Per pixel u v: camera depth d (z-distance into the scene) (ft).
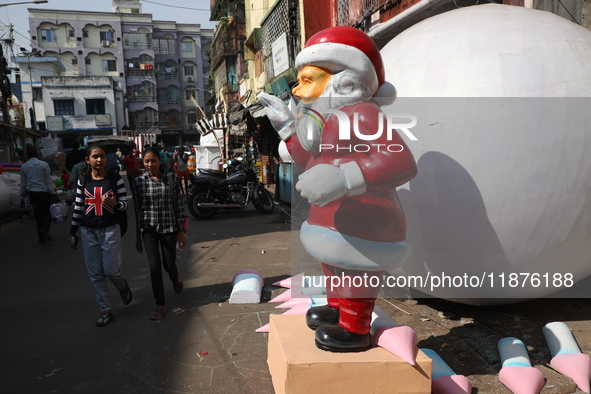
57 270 16.83
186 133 159.43
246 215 28.76
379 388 6.58
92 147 10.96
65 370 9.05
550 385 7.64
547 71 7.92
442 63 8.29
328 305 7.80
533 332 9.68
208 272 15.85
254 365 8.90
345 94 6.31
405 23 20.97
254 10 52.29
